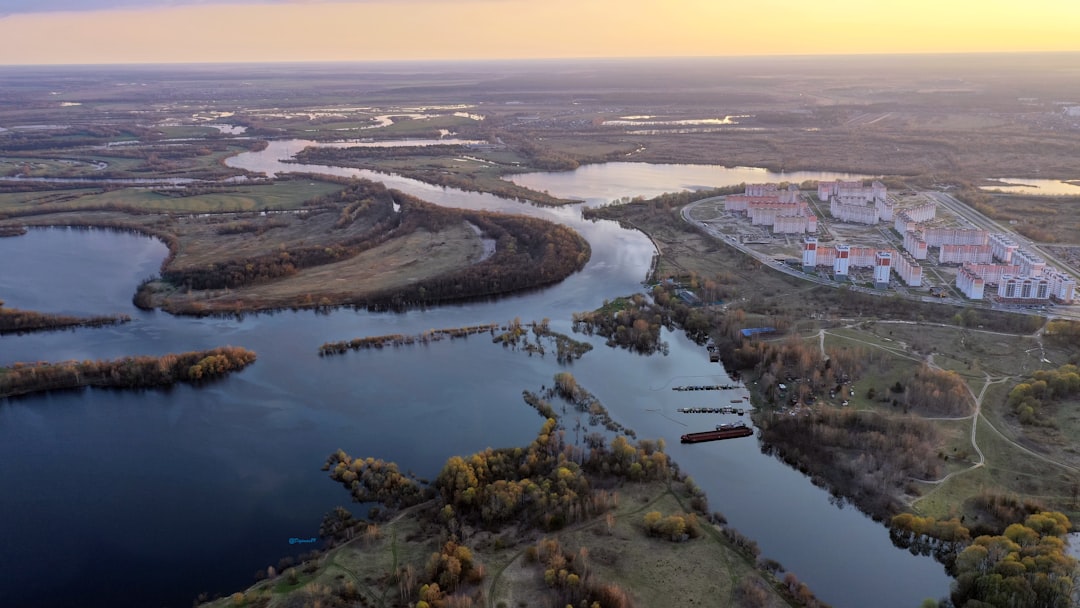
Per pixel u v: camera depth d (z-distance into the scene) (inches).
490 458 7135.8
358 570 5871.1
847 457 7249.0
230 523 6594.5
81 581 5930.1
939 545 6063.0
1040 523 5915.4
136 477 7313.0
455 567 5664.4
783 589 5649.6
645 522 6338.6
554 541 5989.2
